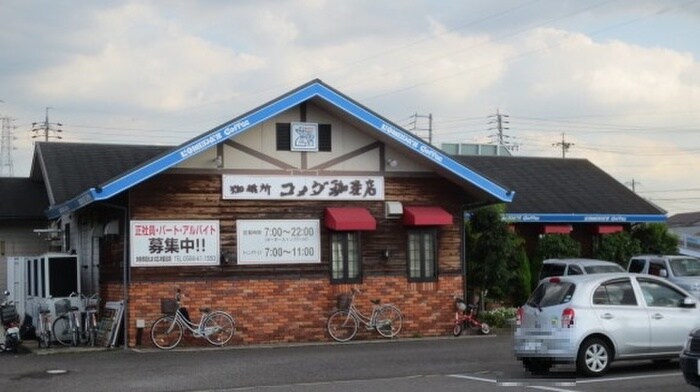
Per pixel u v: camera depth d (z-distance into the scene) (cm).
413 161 2242
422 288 2228
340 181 2164
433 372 1524
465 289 2331
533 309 1455
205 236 2033
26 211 2825
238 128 1995
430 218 2183
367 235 2186
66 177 2588
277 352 1873
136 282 1973
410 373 1513
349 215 2117
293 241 2111
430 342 2081
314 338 2108
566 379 1385
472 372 1520
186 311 1983
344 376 1480
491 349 1895
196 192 2033
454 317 2250
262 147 2100
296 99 2045
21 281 2377
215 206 2047
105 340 1994
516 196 3088
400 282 2208
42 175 2936
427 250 2247
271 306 2080
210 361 1705
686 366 1156
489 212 2497
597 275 1466
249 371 1549
